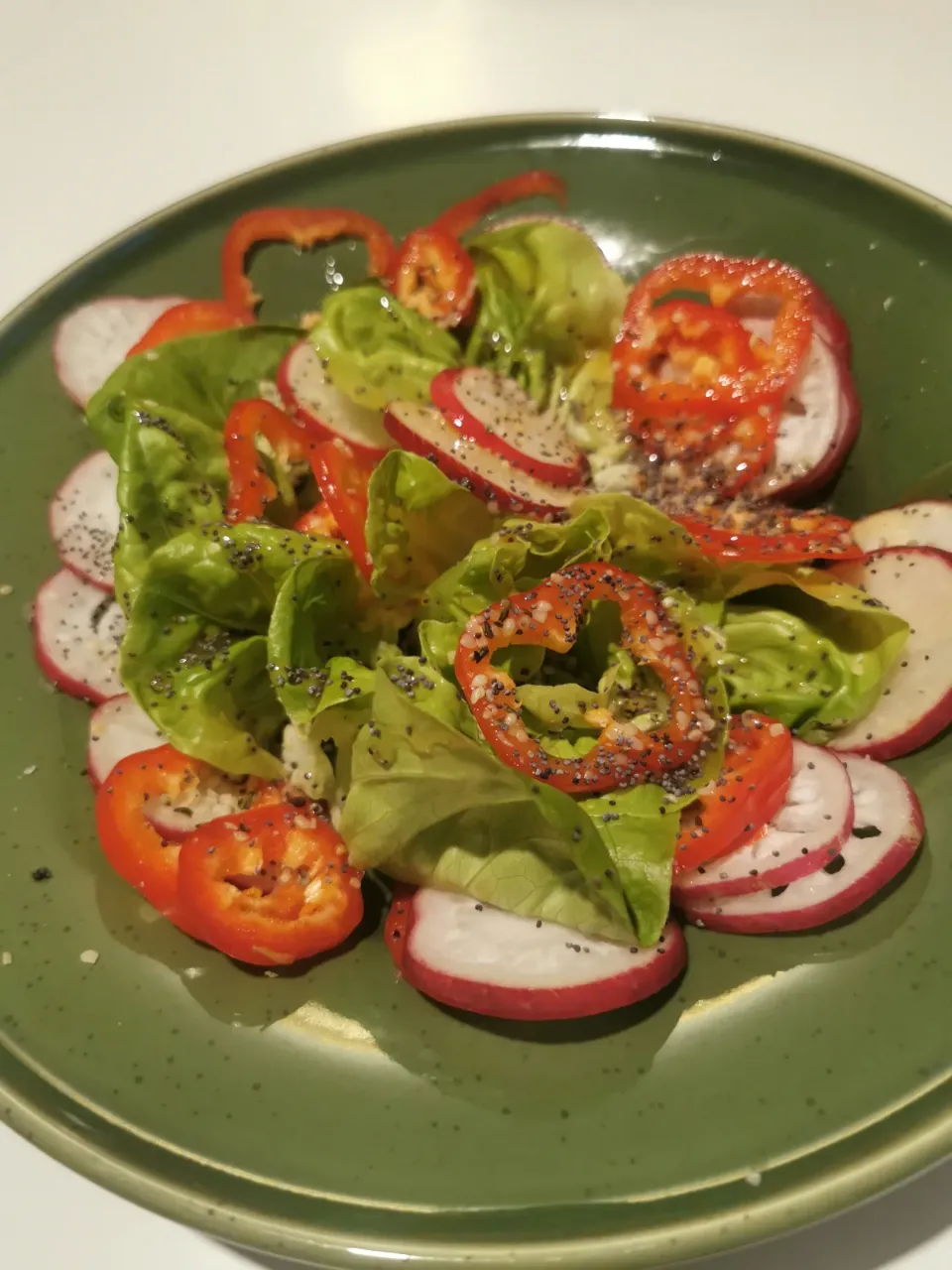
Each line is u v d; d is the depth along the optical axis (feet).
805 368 0.83
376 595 0.76
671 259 0.87
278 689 0.71
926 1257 0.60
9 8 1.36
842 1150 0.57
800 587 0.74
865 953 0.65
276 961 0.68
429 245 0.91
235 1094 0.64
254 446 0.81
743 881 0.67
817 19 1.17
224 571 0.73
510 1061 0.64
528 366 0.89
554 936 0.66
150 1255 0.63
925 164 1.05
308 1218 0.58
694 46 1.17
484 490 0.77
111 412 0.82
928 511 0.77
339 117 1.18
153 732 0.77
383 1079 0.64
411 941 0.67
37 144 1.22
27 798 0.75
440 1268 0.55
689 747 0.68
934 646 0.72
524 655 0.73
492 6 1.24
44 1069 0.64
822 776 0.70
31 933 0.70
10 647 0.81
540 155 0.95
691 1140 0.59
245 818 0.71
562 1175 0.59
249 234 0.95
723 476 0.82
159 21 1.31
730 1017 0.64
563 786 0.67
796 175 0.89
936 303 0.82
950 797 0.69
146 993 0.67
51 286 0.93
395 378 0.85
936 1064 0.59
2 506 0.86
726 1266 0.61
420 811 0.67
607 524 0.73
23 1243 0.64
